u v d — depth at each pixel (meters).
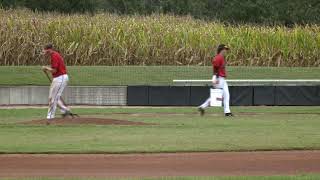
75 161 51.59
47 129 70.56
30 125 74.06
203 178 42.69
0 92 112.94
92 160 52.09
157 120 81.62
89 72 129.62
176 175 45.31
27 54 140.50
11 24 141.38
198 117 86.69
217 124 76.50
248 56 146.75
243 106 109.56
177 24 152.12
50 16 154.50
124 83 120.25
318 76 132.62
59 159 52.53
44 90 113.31
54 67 76.06
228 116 87.75
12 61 140.25
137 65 142.00
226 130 70.44
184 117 86.75
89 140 62.00
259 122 79.31
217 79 87.44
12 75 124.12
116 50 142.12
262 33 148.25
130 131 69.25
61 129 70.69
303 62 149.12
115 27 145.12
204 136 65.25
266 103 111.94
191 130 70.31
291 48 147.88
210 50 143.62
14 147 57.62
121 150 56.16
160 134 66.69
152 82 122.25
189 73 131.12
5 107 106.62
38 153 55.31
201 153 55.94
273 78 128.50
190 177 43.38
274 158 53.53
